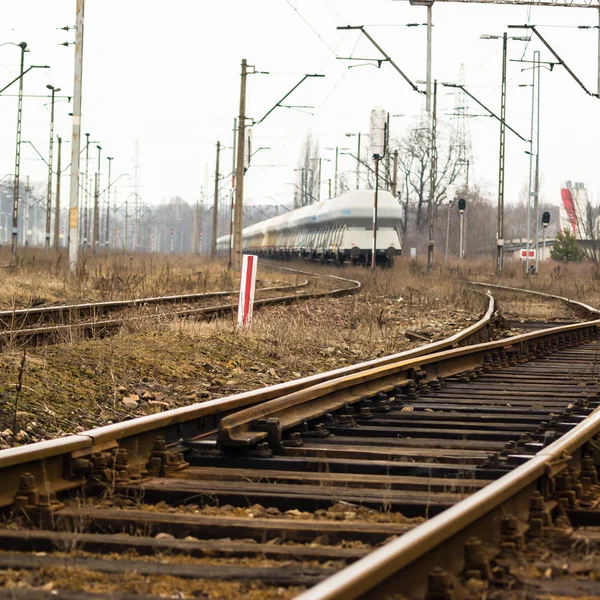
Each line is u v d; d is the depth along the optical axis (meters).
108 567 10.41
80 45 69.19
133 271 77.06
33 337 29.53
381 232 119.56
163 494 14.06
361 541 11.74
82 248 127.00
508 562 10.34
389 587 8.72
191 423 17.75
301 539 11.85
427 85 60.09
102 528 12.39
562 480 13.47
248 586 9.93
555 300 71.00
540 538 11.49
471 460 16.75
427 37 60.53
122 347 29.05
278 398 19.14
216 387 27.00
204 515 13.10
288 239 167.88
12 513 12.57
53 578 10.11
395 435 19.72
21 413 20.17
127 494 14.05
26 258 90.12
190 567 10.39
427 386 27.27
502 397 25.50
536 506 12.16
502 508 11.33
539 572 10.34
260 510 13.41
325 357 35.84
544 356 37.62
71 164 68.56
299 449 17.45
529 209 124.12
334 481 15.07
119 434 15.06
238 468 16.33
